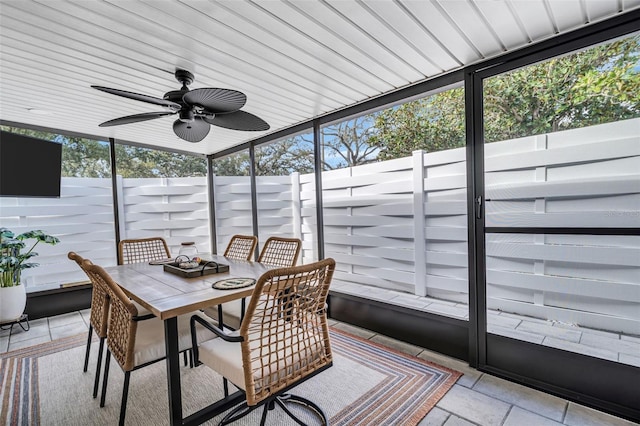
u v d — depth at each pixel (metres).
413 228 3.15
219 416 1.75
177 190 4.70
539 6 1.51
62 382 2.12
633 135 1.90
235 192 4.86
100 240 3.96
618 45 1.98
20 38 1.66
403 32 1.71
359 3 1.45
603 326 2.01
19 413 1.79
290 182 4.33
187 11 1.47
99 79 2.21
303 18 1.56
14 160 1.95
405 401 1.83
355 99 2.77
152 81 2.27
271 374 1.33
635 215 1.84
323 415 1.67
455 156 2.86
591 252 1.99
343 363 2.29
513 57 1.94
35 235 3.07
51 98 2.55
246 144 4.30
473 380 2.04
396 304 2.72
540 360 1.92
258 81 2.34
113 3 1.39
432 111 4.19
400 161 3.20
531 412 1.71
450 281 2.96
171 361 1.39
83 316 3.50
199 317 1.52
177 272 2.20
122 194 4.17
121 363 1.60
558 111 2.19
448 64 2.12
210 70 2.13
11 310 2.97
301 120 3.40
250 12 1.49
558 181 2.12
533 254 2.20
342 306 3.15
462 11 1.54
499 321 2.47
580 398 1.78
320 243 3.34
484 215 2.12
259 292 1.20
